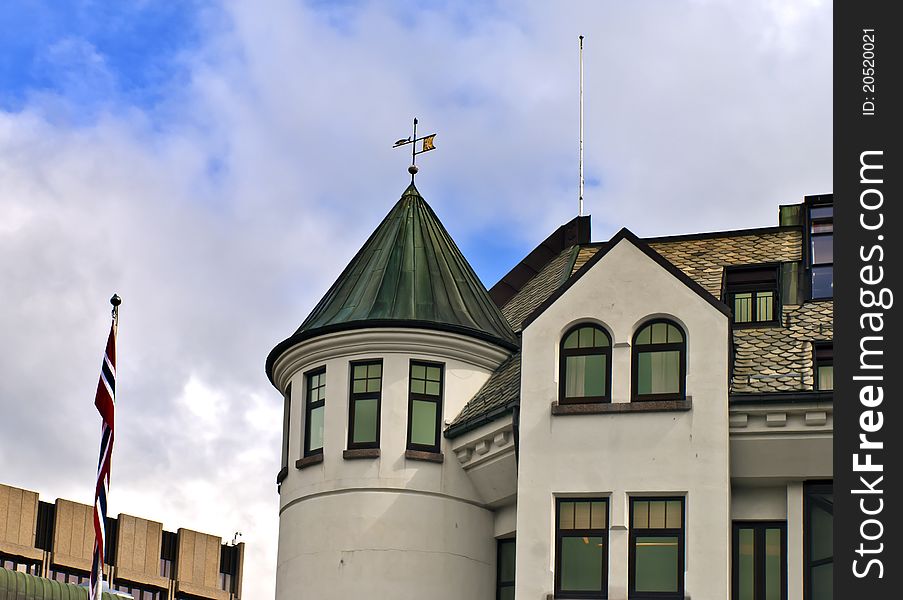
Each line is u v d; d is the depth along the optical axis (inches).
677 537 1374.3
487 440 1504.7
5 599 3218.5
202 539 4471.0
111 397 1492.4
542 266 1891.0
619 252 1454.2
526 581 1390.3
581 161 1920.5
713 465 1378.0
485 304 1648.6
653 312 1428.4
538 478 1416.1
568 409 1424.7
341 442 1551.4
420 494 1530.5
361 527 1523.1
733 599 1391.5
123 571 4229.8
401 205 1722.4
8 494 3988.7
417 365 1571.1
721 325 1412.4
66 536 4101.9
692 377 1405.0
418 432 1553.9
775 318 1546.5
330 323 1577.3
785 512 1405.0
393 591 1505.9
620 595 1363.2
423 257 1651.1
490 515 1565.0
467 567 1533.0
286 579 1560.0
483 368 1589.6
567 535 1401.3
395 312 1573.6
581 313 1448.1
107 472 1461.6
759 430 1392.7
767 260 1627.7
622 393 1417.3
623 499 1389.0
